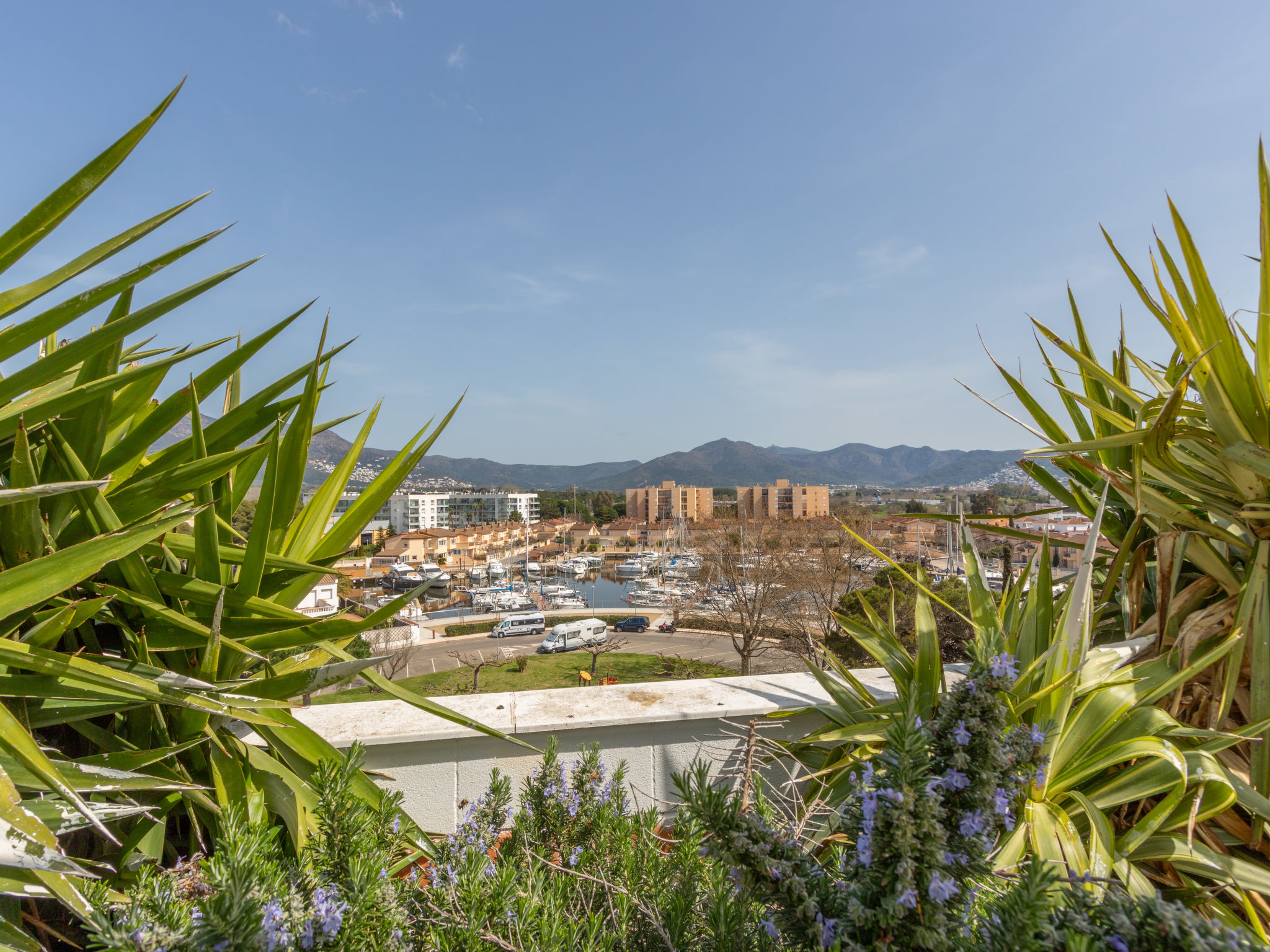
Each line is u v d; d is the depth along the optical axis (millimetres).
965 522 2918
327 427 2621
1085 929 875
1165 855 1909
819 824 2314
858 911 940
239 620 2129
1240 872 1853
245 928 919
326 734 2576
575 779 1881
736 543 31047
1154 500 2568
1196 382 2326
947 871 965
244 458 2004
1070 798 2082
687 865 1443
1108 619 3205
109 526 1915
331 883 1159
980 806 1021
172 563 2260
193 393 1920
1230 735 2014
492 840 1703
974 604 2656
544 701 2990
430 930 1226
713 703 2928
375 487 2535
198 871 1499
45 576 1546
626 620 54750
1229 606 2426
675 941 1253
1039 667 2256
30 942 1381
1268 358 2398
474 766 2684
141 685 1639
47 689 1682
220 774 2059
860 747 2477
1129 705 2170
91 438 2006
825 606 26922
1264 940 1605
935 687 2455
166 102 1573
